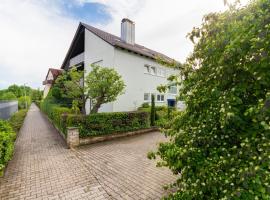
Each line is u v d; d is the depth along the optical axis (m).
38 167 4.92
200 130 1.94
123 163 5.20
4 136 4.70
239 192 1.45
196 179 1.84
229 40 1.85
